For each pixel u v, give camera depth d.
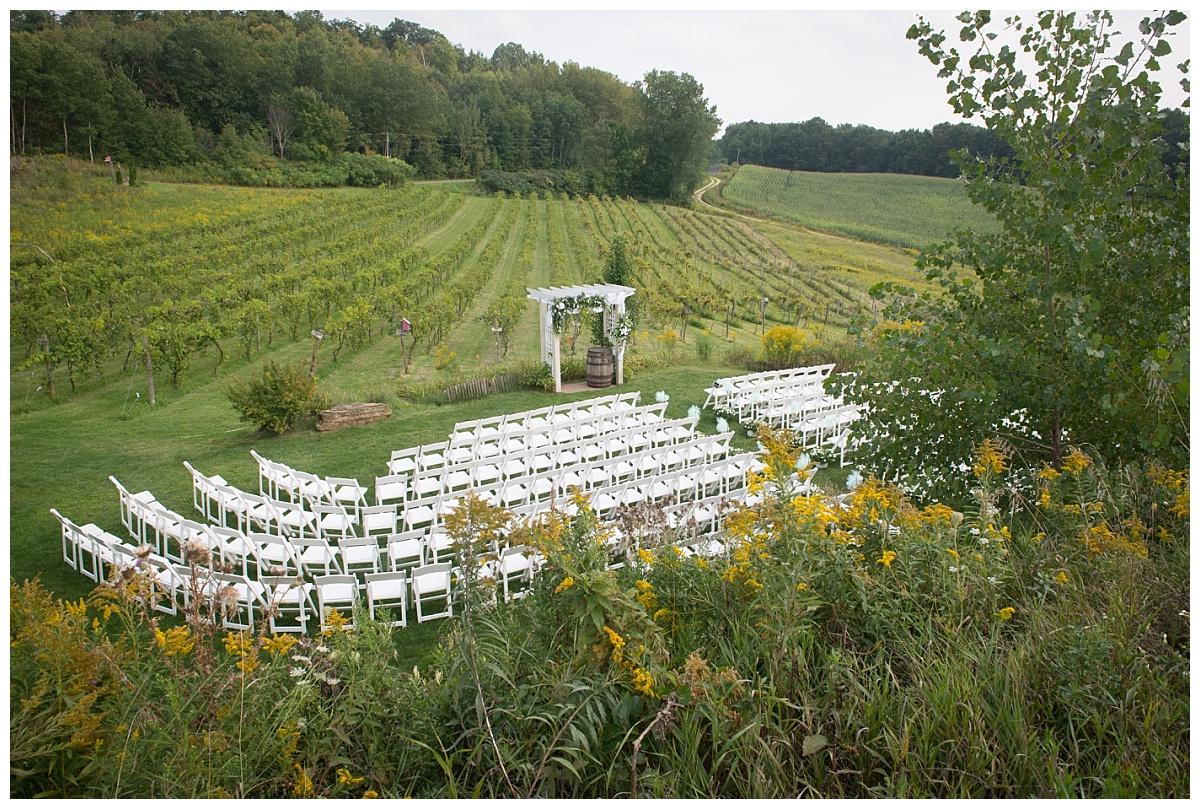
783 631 2.99
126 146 53.00
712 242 54.38
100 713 2.63
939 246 6.00
